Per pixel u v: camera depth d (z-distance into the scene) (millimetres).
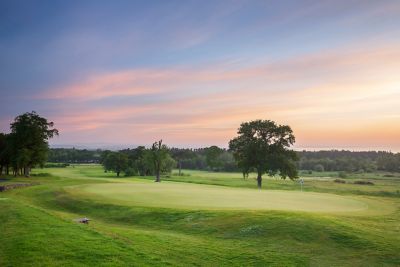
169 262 13922
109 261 12797
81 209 30766
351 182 97000
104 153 157750
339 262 15477
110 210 28703
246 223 21141
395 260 15578
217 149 155500
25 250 13414
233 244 18094
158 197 34562
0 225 17844
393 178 125312
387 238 18250
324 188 74312
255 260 15680
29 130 85938
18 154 82938
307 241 18031
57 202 34812
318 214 23016
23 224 17938
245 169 79188
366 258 15859
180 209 26219
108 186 49156
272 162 75188
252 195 36656
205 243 18219
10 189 47562
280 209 25781
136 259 13500
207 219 23094
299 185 84812
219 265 14891
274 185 84688
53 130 91188
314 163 199125
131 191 40875
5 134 98750
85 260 12711
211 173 158250
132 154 153875
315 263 15383
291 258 15945
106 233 17656
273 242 18141
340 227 19547
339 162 198625
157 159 93625
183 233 21172
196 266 14383
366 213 25047
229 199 32875
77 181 67688
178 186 50562
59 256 12922
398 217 23953
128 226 23969
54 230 16688
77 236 15781
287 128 77000
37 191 43156
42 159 89688
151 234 19531
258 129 78000
